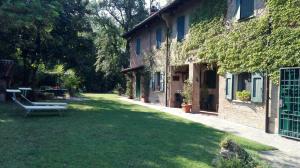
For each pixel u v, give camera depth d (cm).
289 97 1035
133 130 1017
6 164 601
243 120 1275
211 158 691
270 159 738
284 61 1051
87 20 2417
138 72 2641
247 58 1233
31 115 1331
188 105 1680
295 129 1007
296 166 683
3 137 844
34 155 669
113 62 3828
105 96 3133
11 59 2195
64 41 2234
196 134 986
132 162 642
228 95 1375
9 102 1908
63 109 1449
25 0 1379
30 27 1603
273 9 1098
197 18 1648
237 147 653
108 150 734
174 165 631
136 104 2158
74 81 2989
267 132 1116
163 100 2116
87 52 2438
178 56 1884
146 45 2486
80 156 671
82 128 1023
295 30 1011
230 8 1368
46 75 2866
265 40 1139
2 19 1296
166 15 1986
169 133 986
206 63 1661
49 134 903
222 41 1416
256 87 1193
